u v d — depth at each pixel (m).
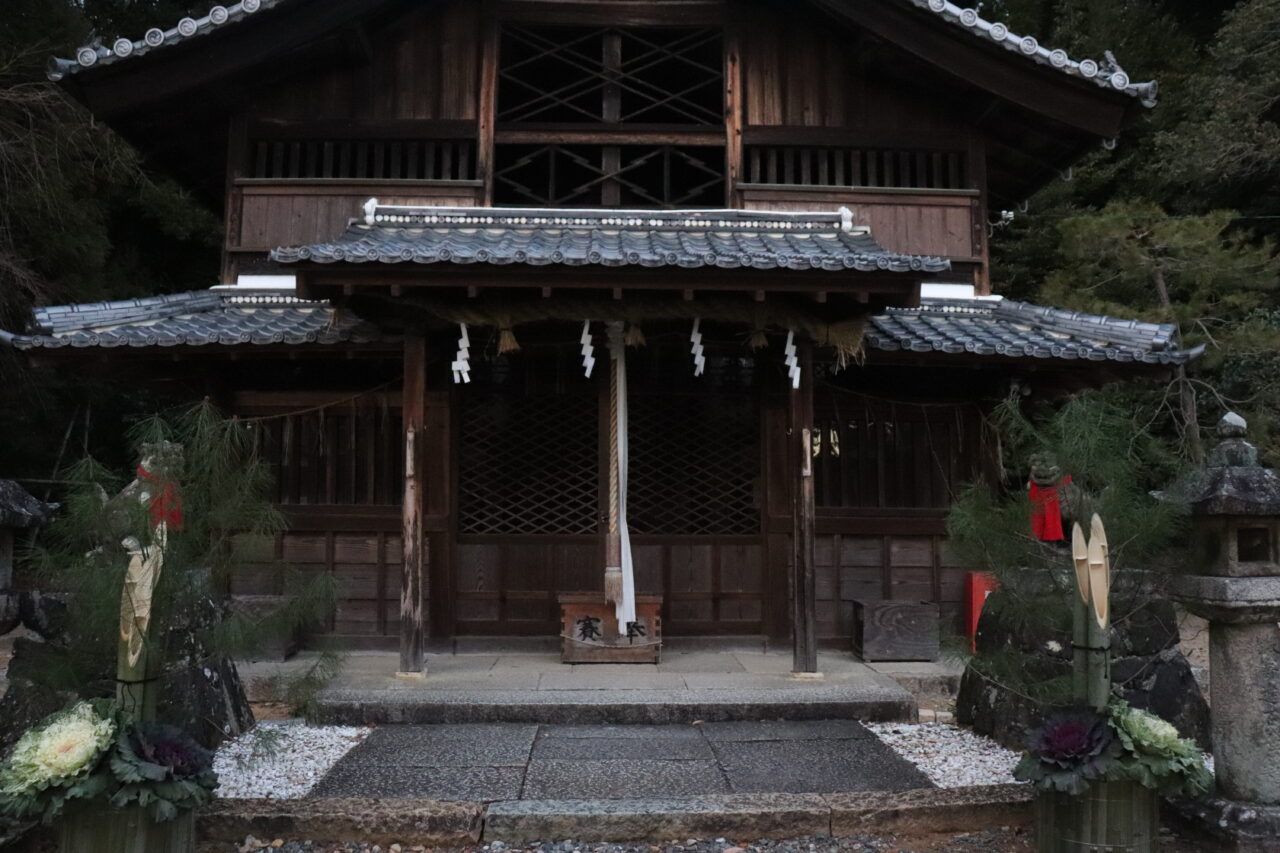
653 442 8.10
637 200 11.44
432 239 6.74
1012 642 5.40
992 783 4.60
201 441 4.16
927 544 8.23
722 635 7.95
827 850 4.02
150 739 3.47
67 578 4.00
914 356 7.20
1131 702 5.00
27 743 3.36
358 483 7.95
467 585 7.87
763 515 8.05
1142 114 8.02
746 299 6.40
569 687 6.36
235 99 8.14
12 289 14.08
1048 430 4.74
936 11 7.63
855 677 6.74
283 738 5.22
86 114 14.59
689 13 8.60
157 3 19.81
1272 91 15.36
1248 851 3.75
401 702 5.93
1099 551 3.91
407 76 8.37
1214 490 3.99
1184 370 13.69
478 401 8.05
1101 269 14.89
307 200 8.15
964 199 8.48
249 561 4.75
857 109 8.59
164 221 18.33
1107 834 3.58
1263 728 3.97
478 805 4.20
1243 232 14.53
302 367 7.98
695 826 4.12
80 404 16.52
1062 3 20.36
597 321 6.63
